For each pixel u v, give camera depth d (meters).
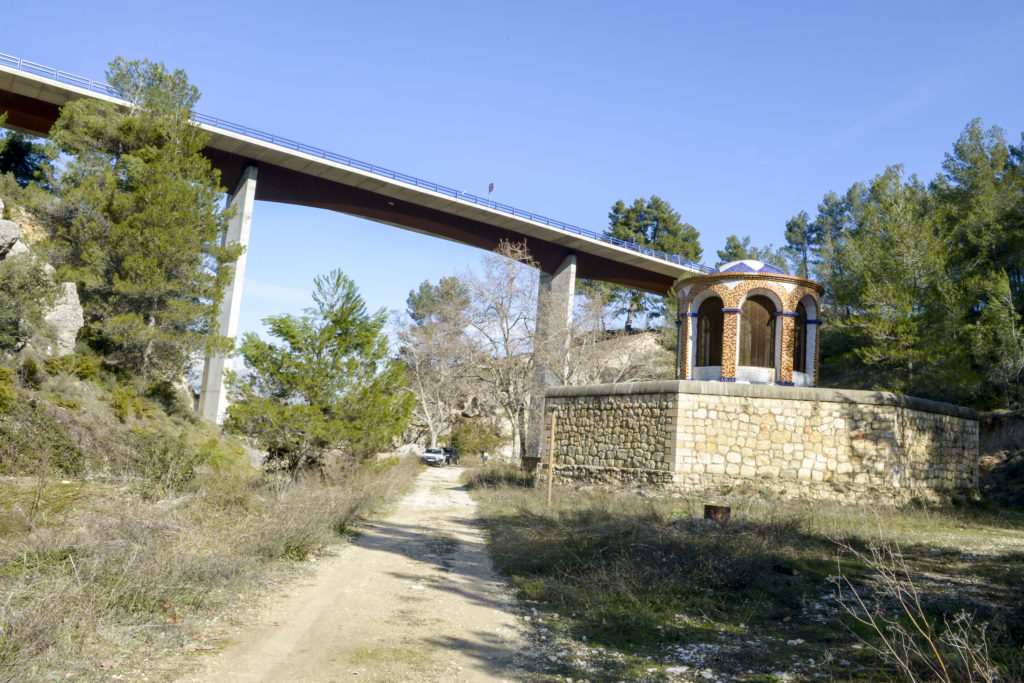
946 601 9.12
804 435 20.17
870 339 41.22
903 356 35.22
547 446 26.11
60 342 26.16
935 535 16.02
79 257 31.05
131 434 20.64
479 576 11.20
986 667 5.88
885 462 19.92
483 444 64.81
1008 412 32.88
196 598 8.03
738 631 8.14
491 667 6.66
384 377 19.84
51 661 5.69
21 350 22.92
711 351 24.44
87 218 31.16
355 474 19.09
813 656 7.09
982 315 35.38
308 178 52.69
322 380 18.62
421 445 65.31
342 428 18.62
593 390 24.14
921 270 36.56
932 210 40.72
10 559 7.93
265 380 18.97
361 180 52.44
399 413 20.09
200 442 25.45
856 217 57.84
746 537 12.03
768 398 20.47
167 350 30.97
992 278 35.28
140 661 6.02
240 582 9.01
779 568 11.07
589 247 62.19
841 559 12.05
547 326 50.28
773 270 23.88
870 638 7.66
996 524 18.95
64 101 41.88
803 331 24.25
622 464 22.47
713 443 20.55
